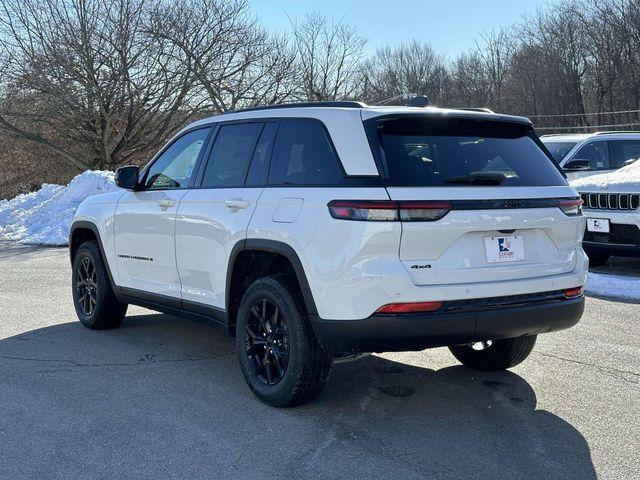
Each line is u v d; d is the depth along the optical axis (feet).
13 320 22.44
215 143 16.99
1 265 35.47
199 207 16.37
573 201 14.44
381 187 12.56
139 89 97.91
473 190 13.07
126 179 18.74
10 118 96.63
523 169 14.34
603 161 37.86
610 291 26.11
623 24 143.54
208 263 16.08
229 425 13.39
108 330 21.22
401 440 12.70
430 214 12.52
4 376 16.42
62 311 23.88
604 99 150.71
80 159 102.78
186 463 11.72
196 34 98.99
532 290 13.51
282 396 13.96
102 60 94.07
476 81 177.88
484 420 13.76
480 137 14.49
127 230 19.16
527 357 17.76
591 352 18.57
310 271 13.11
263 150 15.38
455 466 11.62
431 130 13.94
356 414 14.03
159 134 102.99
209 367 17.25
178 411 14.14
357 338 12.58
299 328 13.57
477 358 17.07
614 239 29.04
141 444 12.50
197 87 101.24
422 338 12.51
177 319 22.89
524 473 11.37
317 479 11.13
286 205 13.94
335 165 13.35
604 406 14.58
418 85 176.14
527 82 164.76
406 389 15.67
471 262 12.96
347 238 12.57
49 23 91.91
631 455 12.11
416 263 12.53
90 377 16.38
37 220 53.31
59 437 12.80
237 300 15.71
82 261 21.50
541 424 13.55
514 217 13.33
